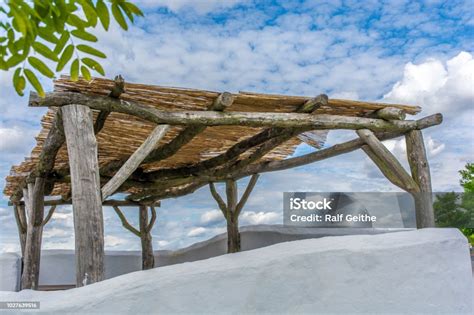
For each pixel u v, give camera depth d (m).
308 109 5.42
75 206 4.29
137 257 12.11
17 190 8.79
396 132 6.24
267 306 4.50
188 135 5.99
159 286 4.23
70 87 4.43
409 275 4.95
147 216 11.36
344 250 4.81
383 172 6.29
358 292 4.75
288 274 4.61
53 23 1.24
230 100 4.89
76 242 4.24
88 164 4.38
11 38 1.22
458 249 5.26
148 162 7.11
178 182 8.95
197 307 4.30
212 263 4.58
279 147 7.92
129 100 4.77
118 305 4.06
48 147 6.00
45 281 11.14
